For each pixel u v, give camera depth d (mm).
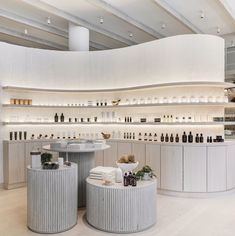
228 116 8016
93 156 4449
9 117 5816
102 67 6355
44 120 6344
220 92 5340
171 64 5297
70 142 4375
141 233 3311
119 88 6004
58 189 3311
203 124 5086
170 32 7277
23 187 5633
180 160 5023
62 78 6371
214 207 4348
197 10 5949
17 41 7898
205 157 4953
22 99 6012
